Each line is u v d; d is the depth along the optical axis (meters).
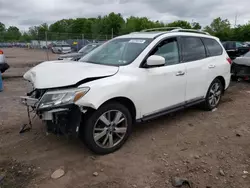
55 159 3.36
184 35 4.68
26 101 3.40
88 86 3.10
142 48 3.95
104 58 4.14
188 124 4.66
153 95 3.91
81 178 2.95
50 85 3.12
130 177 2.97
